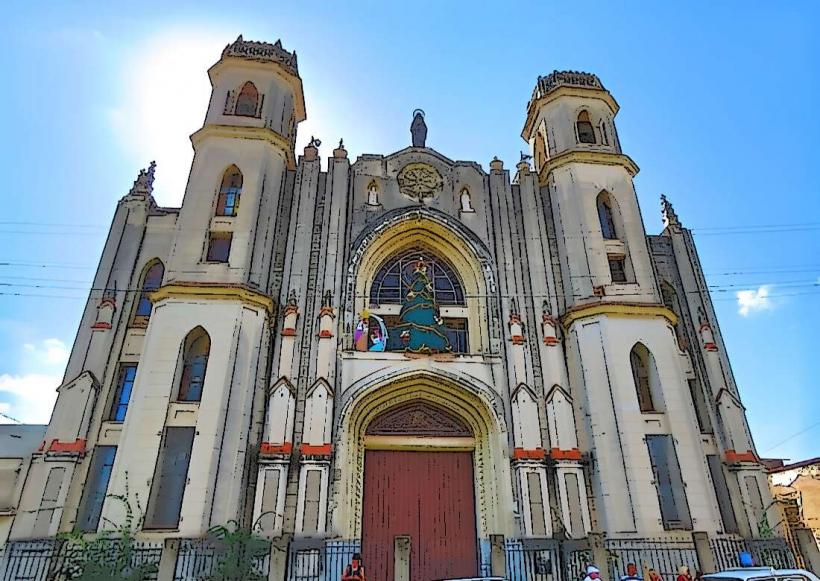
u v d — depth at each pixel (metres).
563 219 31.34
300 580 21.56
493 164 33.62
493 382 27.06
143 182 31.36
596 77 37.22
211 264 27.36
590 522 24.09
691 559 22.48
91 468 23.97
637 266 29.59
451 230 31.02
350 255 29.45
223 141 30.88
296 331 26.91
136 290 28.41
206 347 25.98
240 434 23.83
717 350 29.38
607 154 32.78
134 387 24.25
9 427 30.41
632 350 27.12
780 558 22.56
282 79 34.16
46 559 21.00
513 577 22.66
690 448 24.92
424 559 24.72
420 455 27.00
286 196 31.48
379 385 26.17
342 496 23.62
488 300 29.25
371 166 32.44
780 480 37.38
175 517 22.00
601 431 25.22
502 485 24.95
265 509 22.66
